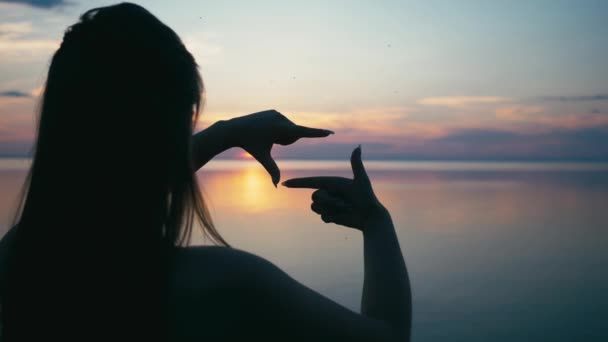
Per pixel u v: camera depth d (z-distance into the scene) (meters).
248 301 0.55
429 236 18.03
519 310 9.51
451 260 13.86
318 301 0.57
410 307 0.66
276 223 20.30
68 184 0.54
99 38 0.56
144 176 0.54
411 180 71.56
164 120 0.55
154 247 0.53
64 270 0.53
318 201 0.75
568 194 41.31
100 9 0.59
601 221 22.67
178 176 0.56
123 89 0.54
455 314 9.26
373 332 0.60
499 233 18.84
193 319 0.54
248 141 0.77
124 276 0.52
